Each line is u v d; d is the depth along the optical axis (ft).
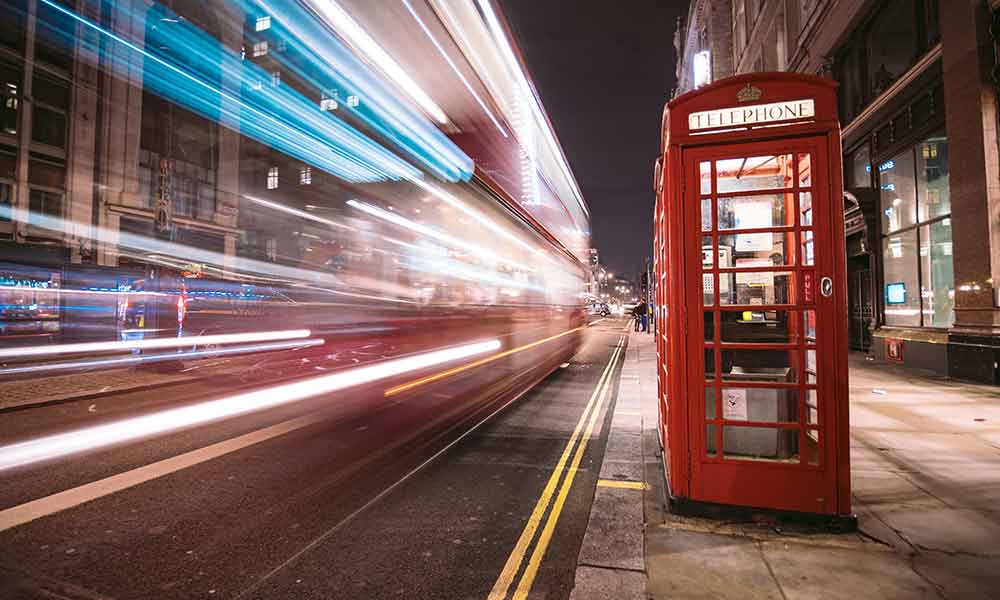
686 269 13.14
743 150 12.66
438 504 14.20
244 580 10.14
